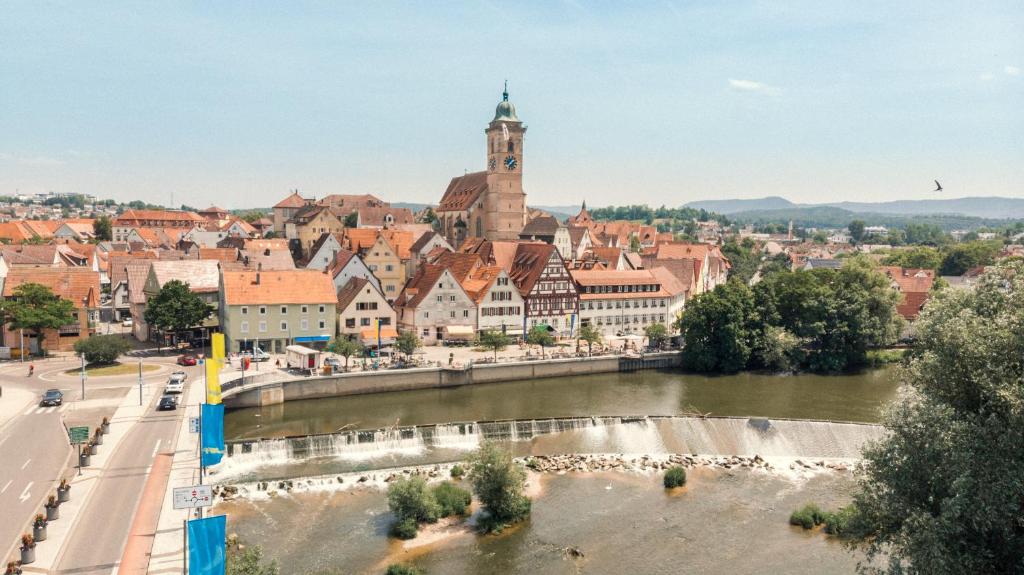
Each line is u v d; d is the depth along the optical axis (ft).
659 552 214.48
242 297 417.28
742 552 215.51
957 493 141.28
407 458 286.66
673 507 247.29
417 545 213.46
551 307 509.76
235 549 188.96
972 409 163.43
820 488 266.77
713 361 456.45
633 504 249.14
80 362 396.37
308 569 195.93
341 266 509.35
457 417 344.90
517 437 316.81
